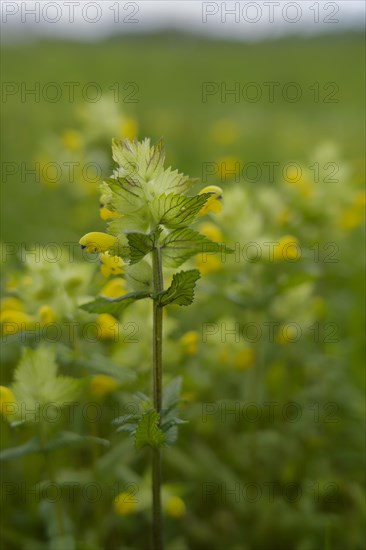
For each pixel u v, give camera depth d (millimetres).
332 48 4441
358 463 869
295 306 896
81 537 796
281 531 825
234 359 879
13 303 763
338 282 1239
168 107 2805
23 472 818
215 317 945
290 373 963
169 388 647
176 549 802
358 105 3146
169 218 615
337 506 853
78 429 805
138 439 619
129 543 818
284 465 883
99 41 4570
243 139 2354
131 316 779
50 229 1373
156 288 623
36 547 773
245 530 833
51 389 699
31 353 702
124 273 649
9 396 691
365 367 976
